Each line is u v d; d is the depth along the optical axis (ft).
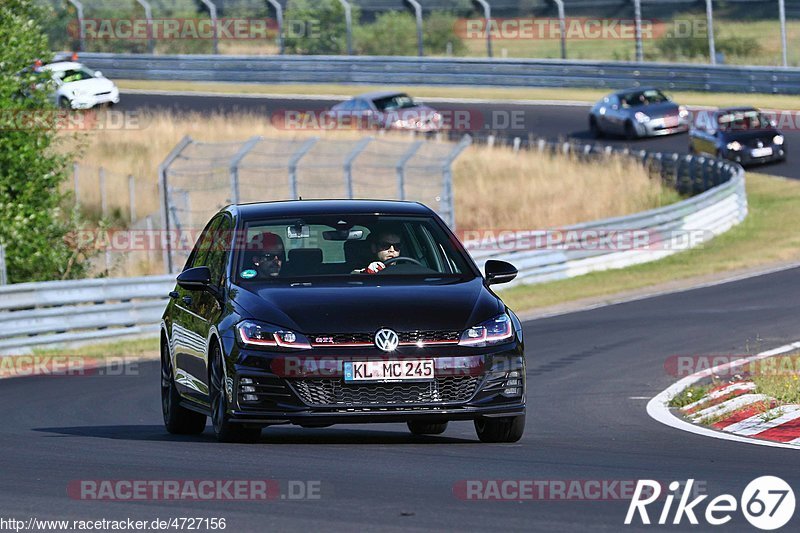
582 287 277.44
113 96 518.78
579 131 493.77
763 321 208.44
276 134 478.18
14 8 298.15
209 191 363.76
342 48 648.38
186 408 116.67
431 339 96.94
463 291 102.17
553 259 289.53
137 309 235.61
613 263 302.45
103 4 636.48
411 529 67.62
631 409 134.92
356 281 103.81
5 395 164.86
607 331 209.56
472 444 103.60
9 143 283.79
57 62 519.19
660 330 205.87
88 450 103.09
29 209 286.25
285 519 70.85
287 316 97.60
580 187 413.39
